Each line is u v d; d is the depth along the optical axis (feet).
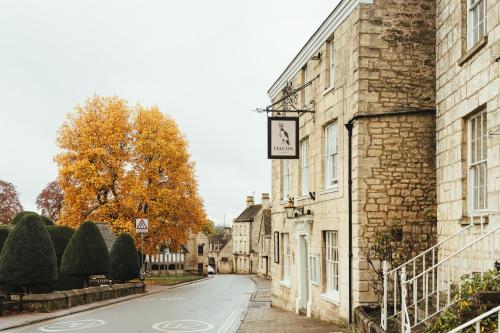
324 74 59.16
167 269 269.44
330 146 58.85
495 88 33.50
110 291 90.33
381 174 47.88
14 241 67.67
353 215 48.75
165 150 145.69
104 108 146.92
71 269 86.48
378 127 48.11
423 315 34.78
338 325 52.42
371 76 48.47
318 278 60.44
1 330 50.93
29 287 72.43
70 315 65.21
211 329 52.60
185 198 153.79
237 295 107.24
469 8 38.22
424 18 49.29
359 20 48.73
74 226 141.08
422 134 48.34
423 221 47.65
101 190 144.87
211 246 378.32
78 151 143.54
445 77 41.88
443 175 42.04
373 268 45.85
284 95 71.61
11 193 252.42
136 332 50.34
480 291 26.16
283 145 62.49
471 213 34.71
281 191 82.02
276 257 82.58
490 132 33.78
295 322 56.95
